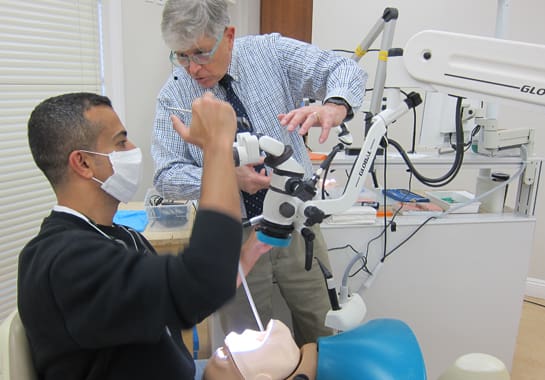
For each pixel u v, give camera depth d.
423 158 2.00
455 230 1.92
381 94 1.41
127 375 0.84
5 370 0.79
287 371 0.98
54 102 0.87
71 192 0.90
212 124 0.72
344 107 1.20
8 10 2.09
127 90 2.67
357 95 1.27
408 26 3.18
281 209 0.92
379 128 0.98
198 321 0.69
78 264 0.69
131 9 2.61
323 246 1.66
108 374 0.83
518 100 0.88
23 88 2.19
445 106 2.16
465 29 3.06
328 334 1.65
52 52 2.32
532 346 2.46
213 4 1.18
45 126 0.85
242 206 1.46
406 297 1.98
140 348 0.85
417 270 1.95
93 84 2.58
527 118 2.91
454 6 3.05
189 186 1.35
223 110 0.73
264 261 1.56
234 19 3.37
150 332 0.66
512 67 0.86
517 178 2.03
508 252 1.98
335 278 1.92
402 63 0.95
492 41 0.86
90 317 0.67
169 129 1.45
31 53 2.21
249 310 1.62
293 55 1.47
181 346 1.03
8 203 2.17
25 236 2.27
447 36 0.89
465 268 1.97
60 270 0.70
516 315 2.06
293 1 3.12
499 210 2.07
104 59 2.60
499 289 2.02
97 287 0.67
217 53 1.28
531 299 2.99
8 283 2.19
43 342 0.77
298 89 1.51
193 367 1.03
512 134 2.02
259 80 1.45
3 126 2.11
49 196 2.40
